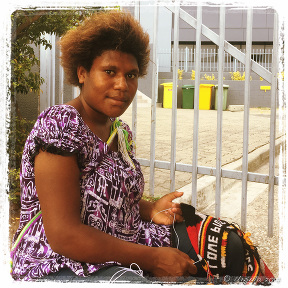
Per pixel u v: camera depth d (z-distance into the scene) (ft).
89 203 4.99
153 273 5.20
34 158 4.83
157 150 21.48
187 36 71.46
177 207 6.29
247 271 5.49
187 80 58.23
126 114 38.47
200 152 21.58
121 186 5.21
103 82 5.11
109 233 5.16
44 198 4.66
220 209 13.84
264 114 45.98
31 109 17.24
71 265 4.79
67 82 5.53
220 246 5.53
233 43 75.20
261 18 73.41
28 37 14.78
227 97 58.03
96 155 5.05
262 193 16.62
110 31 5.05
